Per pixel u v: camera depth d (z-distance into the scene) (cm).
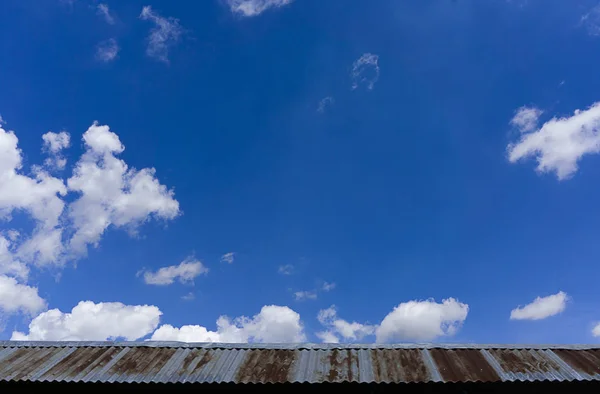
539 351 962
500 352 968
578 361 908
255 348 1031
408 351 994
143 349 1041
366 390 902
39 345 1062
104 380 908
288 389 907
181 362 976
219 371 932
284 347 1034
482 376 869
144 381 902
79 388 932
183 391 927
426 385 895
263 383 882
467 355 960
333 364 949
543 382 855
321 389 905
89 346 1059
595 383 857
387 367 925
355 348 1021
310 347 1027
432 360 944
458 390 893
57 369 949
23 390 935
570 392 879
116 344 1063
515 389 889
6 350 1039
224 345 1045
